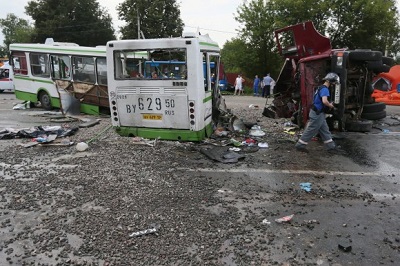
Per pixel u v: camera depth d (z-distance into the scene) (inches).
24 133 383.9
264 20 1170.6
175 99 332.2
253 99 892.0
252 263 147.0
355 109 421.1
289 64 468.4
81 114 550.9
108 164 281.6
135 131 358.3
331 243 162.7
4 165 281.9
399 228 177.9
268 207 203.5
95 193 221.0
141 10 1726.1
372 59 374.9
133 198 213.3
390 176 259.8
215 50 392.2
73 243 162.1
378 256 152.0
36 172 263.7
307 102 392.8
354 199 216.2
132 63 346.9
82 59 532.7
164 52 333.4
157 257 150.8
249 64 1234.6
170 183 240.1
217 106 409.7
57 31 1814.7
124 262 147.0
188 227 177.0
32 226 178.9
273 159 303.0
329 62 382.9
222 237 167.8
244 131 400.8
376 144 358.0
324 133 331.0
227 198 216.5
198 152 320.2
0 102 751.1
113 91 353.1
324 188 234.8
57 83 568.1
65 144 343.0
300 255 152.9
